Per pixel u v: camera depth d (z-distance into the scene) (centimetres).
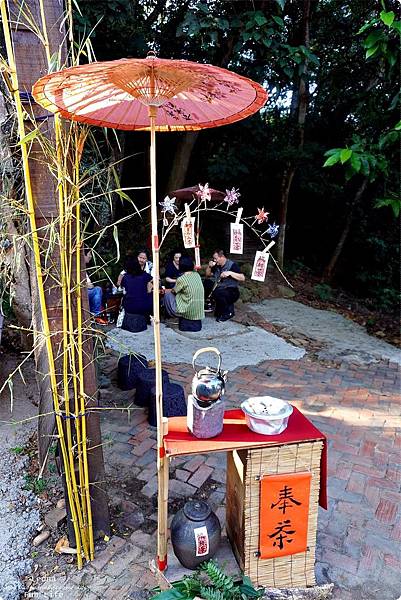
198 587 164
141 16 635
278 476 168
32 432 292
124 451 279
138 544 202
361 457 282
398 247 866
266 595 174
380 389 396
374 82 677
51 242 159
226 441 163
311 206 908
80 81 128
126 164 831
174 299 540
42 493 233
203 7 473
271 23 496
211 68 118
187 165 801
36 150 165
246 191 873
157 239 158
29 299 312
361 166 328
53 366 172
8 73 159
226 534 201
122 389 366
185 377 398
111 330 511
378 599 179
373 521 224
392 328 619
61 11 165
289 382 400
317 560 198
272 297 721
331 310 699
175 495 239
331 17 699
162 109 160
